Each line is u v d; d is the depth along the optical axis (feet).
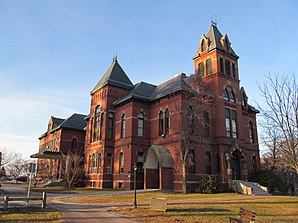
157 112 122.01
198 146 106.52
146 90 131.95
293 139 47.47
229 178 104.83
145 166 108.17
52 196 87.20
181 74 124.98
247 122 137.80
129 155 117.19
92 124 145.79
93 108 147.13
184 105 107.45
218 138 111.75
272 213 51.13
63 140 178.29
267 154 144.46
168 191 96.68
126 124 124.16
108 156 128.67
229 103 120.47
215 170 109.50
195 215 49.11
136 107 123.24
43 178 196.54
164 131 115.03
